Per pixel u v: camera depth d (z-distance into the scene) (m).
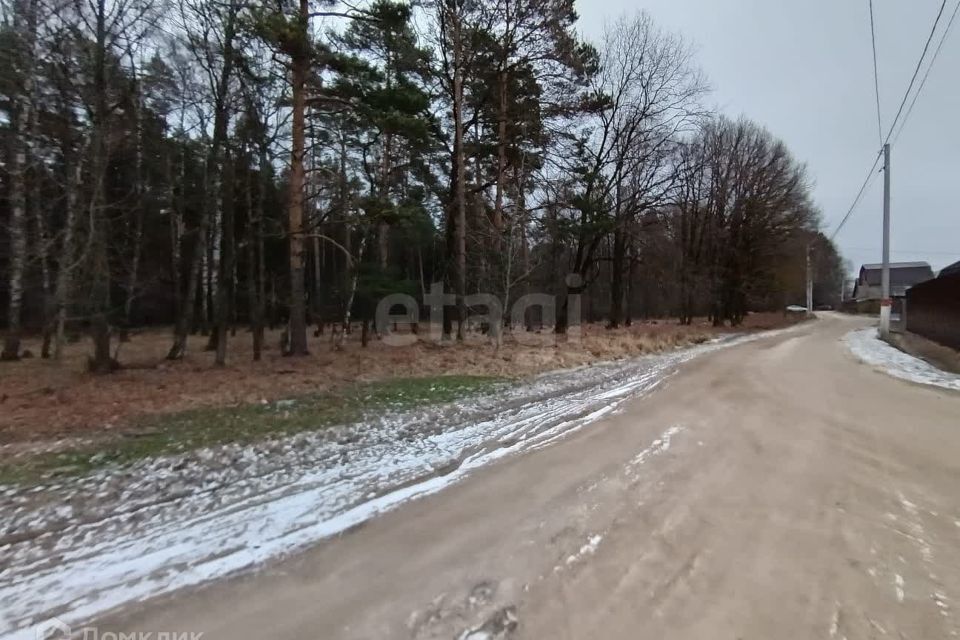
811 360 16.38
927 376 12.55
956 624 2.92
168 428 7.23
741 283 40.94
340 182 18.80
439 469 5.61
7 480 5.18
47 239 12.99
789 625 2.89
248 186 16.39
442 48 18.52
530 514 4.42
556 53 19.33
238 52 13.27
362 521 4.30
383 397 9.58
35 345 21.53
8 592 3.24
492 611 3.02
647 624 2.89
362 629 2.86
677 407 8.98
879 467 5.70
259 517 4.37
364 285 19.70
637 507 4.57
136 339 24.78
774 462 5.87
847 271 103.12
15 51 10.52
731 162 38.69
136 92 12.48
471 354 15.88
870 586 3.30
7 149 12.52
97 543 3.90
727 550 3.76
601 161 25.80
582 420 7.97
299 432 7.05
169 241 27.20
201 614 3.02
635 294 47.91
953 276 17.30
